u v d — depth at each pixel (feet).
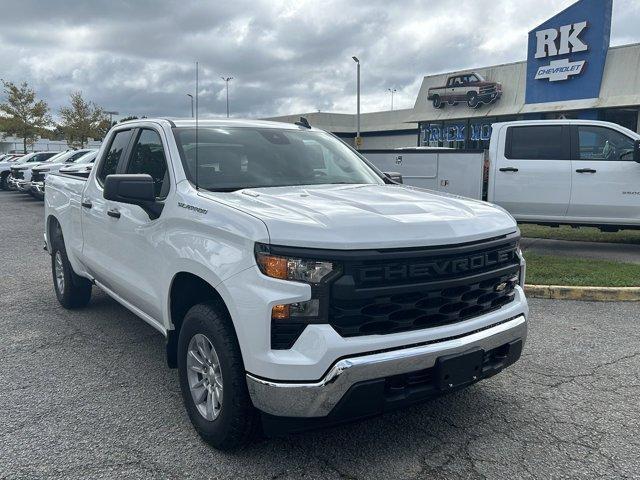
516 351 11.42
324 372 9.12
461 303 10.40
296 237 9.34
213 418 10.90
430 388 9.93
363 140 161.38
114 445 11.21
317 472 10.23
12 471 10.28
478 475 10.14
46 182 21.94
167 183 12.85
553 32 79.15
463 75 95.20
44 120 162.91
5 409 12.83
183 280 11.92
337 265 9.29
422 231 9.96
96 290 24.00
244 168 13.43
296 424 9.52
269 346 9.33
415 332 9.79
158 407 12.92
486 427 11.89
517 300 11.65
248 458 10.69
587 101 76.64
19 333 18.28
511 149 31.42
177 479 10.03
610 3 75.10
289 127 16.24
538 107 82.02
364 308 9.42
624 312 20.27
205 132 14.11
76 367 15.38
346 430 11.76
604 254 30.63
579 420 12.18
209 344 10.89
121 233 14.32
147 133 14.87
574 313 20.20
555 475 10.12
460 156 33.76
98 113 174.70
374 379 9.35
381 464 10.50
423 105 102.78
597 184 29.66
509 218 11.99
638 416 12.35
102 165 17.02
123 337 17.85
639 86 72.18
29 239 39.50
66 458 10.73
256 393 9.50
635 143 27.73
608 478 10.02
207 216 10.86
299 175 13.98
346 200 11.41
